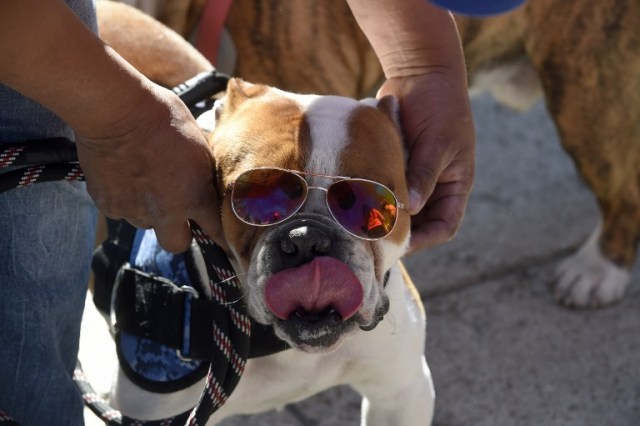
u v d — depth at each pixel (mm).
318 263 2055
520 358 4129
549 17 4207
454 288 4566
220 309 2301
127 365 2506
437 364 4086
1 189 2174
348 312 2066
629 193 4430
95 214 2582
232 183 2213
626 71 4164
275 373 2648
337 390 3916
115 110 2014
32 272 2352
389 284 2580
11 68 1890
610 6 4094
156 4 3760
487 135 5797
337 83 4121
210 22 3824
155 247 2598
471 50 4340
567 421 3801
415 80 2666
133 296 2521
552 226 5016
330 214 2168
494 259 4758
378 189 2189
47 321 2426
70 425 2547
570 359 4129
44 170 2219
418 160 2496
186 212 2178
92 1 2344
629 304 4465
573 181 5395
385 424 2910
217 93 2828
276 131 2250
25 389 2445
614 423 3793
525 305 4457
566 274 4523
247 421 3721
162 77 3027
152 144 2078
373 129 2293
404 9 2635
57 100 1971
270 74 4020
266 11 3912
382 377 2760
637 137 4312
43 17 1863
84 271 2531
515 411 3848
